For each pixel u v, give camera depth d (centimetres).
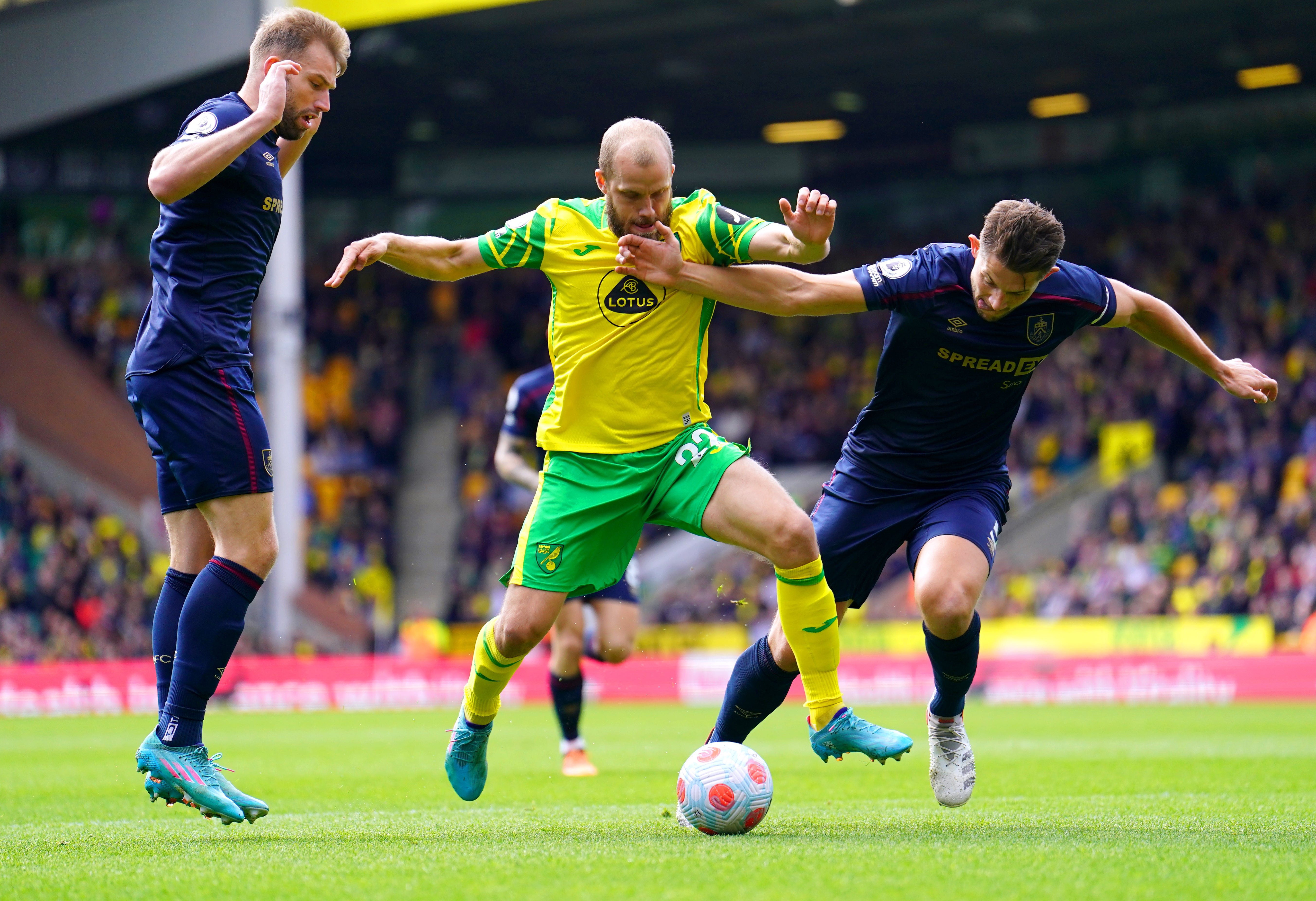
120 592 6394
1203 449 6662
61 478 7069
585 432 1352
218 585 1297
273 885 1003
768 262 1380
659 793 1884
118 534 6750
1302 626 5412
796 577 1330
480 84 7275
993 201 8125
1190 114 7612
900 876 1009
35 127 6319
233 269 1316
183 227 1301
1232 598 5672
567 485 1355
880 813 1529
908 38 6562
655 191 1277
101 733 3834
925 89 7425
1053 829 1329
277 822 1495
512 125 8069
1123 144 7806
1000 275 1303
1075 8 6112
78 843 1296
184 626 1292
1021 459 7125
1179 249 7512
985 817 1465
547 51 6756
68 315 7719
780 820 1441
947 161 8212
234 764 2578
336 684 5325
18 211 7825
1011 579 6438
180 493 1373
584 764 2275
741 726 1521
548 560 1351
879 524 1505
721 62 6981
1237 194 7544
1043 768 2266
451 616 6844
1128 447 6869
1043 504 6888
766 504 1316
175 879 1039
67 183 7794
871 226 8400
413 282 8469
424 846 1223
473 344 8244
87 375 7438
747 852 1145
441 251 1359
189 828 1455
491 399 7975
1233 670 5125
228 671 5253
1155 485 6719
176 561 1388
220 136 1245
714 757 1301
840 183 8456
